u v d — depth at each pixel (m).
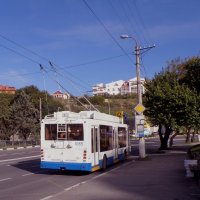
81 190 14.49
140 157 29.06
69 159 20.14
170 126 35.47
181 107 34.69
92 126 20.67
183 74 38.09
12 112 70.38
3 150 50.78
